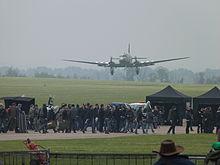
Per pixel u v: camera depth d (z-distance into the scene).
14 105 115.38
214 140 95.94
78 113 117.00
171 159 27.81
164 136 105.12
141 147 83.62
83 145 86.00
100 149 79.81
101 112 116.38
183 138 100.06
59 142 91.25
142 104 139.00
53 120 116.88
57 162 54.59
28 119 120.44
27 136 104.81
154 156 49.31
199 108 133.38
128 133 115.25
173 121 112.06
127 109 117.00
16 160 51.44
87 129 126.94
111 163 54.09
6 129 114.38
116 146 84.88
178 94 138.50
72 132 117.19
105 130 115.75
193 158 45.12
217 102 132.38
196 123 133.50
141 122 115.38
